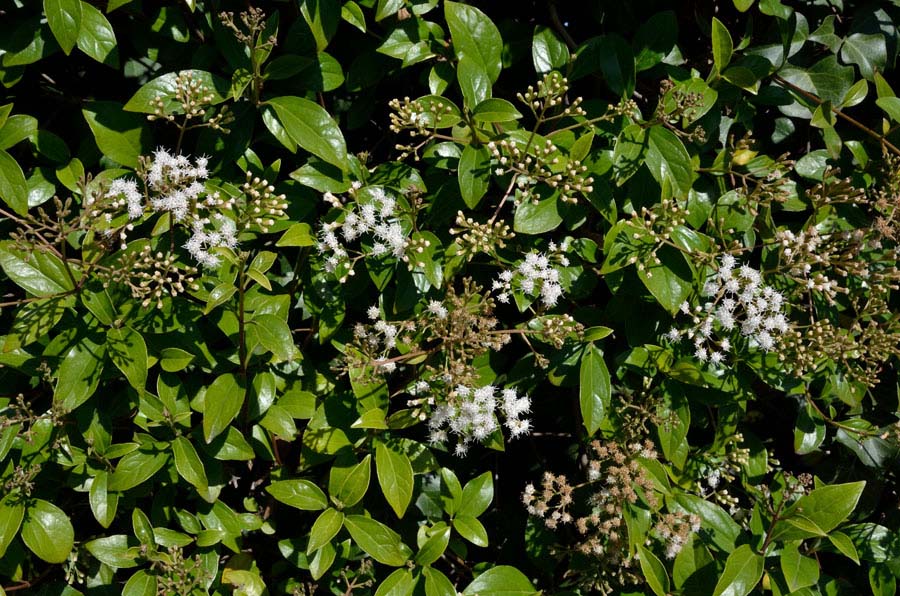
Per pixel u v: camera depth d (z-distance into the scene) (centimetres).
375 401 96
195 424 97
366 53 98
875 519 105
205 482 93
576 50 98
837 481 103
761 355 97
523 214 95
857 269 96
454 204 97
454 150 96
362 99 100
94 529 100
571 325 95
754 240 98
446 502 97
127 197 92
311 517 102
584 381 95
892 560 100
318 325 97
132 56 98
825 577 101
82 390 92
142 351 92
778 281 98
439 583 95
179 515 96
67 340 92
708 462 100
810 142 102
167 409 94
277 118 95
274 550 102
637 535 96
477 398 94
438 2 98
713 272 97
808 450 99
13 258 91
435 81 97
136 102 93
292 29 96
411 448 97
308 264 97
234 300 94
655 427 99
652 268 94
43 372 92
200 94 93
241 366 94
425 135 95
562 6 101
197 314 94
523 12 101
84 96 99
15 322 91
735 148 99
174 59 97
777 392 105
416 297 96
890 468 102
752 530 98
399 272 96
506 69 101
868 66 100
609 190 96
